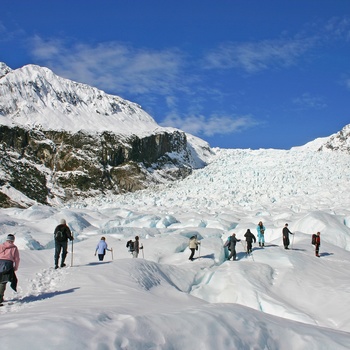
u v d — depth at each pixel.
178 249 22.56
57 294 9.98
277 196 61.72
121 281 12.03
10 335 5.57
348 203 52.12
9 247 9.20
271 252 20.41
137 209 58.56
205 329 6.86
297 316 13.63
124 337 6.03
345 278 17.00
